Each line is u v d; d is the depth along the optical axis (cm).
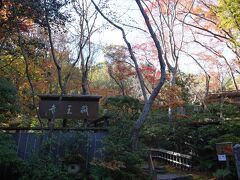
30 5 1009
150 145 1600
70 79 2267
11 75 1650
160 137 1548
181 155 1292
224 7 1302
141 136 1557
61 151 924
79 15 1627
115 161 839
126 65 2075
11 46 1275
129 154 880
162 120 1739
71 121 1456
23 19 1109
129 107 1374
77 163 898
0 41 1276
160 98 1647
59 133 953
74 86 2331
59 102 1053
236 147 601
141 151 967
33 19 1089
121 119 1062
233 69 2214
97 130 993
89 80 2770
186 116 1590
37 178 782
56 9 1064
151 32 1061
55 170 811
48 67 1961
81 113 1111
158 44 1054
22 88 1734
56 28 1192
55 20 1097
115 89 2528
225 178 1027
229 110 1510
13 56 1426
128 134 989
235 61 2025
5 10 1080
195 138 1302
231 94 1859
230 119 1381
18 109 1188
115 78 2348
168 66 1856
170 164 1407
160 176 1073
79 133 937
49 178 786
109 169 834
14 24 1102
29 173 804
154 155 1581
